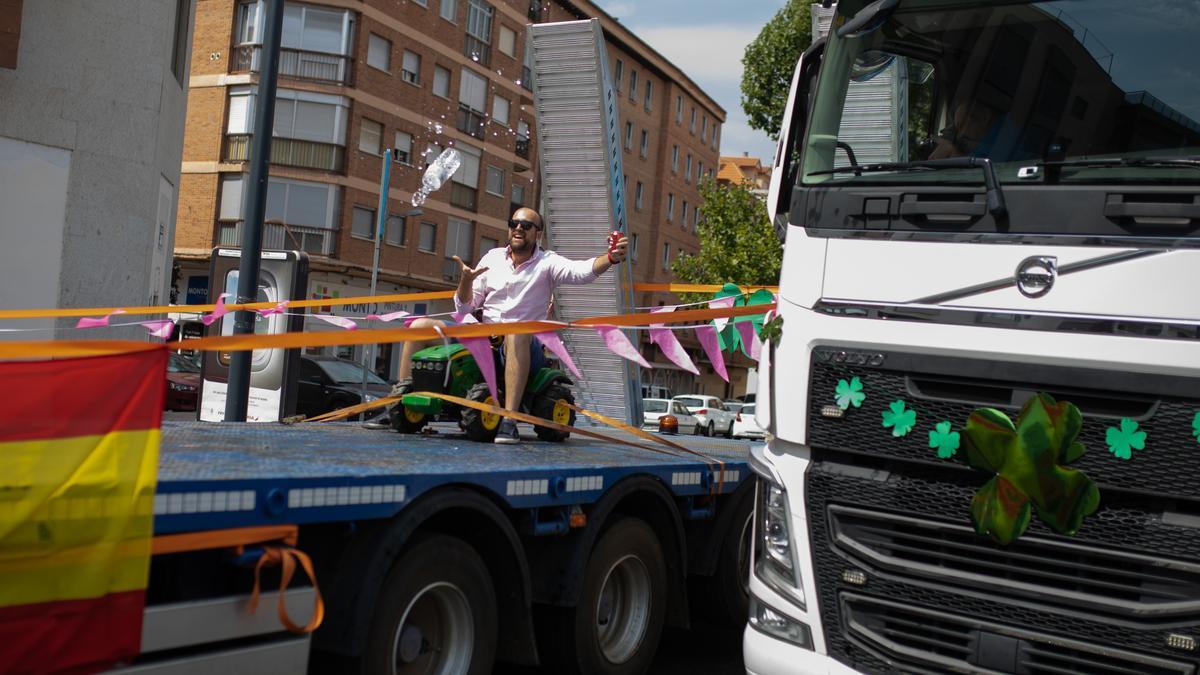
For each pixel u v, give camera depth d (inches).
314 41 1606.8
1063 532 165.8
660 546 240.5
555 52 343.6
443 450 218.2
